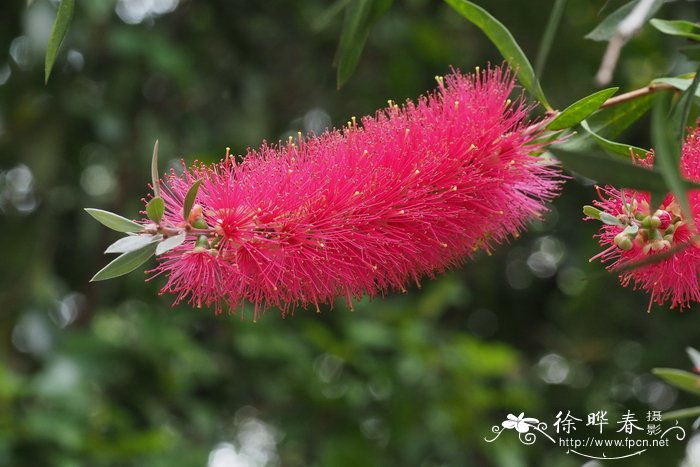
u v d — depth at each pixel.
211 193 2.07
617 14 2.25
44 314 5.14
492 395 5.61
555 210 6.61
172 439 4.90
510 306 7.07
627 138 6.28
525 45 6.35
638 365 6.16
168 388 5.22
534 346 7.05
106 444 4.54
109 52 5.38
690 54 2.10
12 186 5.79
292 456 5.91
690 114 2.74
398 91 6.28
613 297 6.27
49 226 5.49
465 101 2.23
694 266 2.16
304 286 2.14
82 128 5.56
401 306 5.95
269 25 6.02
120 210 5.75
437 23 6.34
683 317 6.26
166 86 5.91
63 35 2.18
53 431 4.33
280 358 5.53
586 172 1.60
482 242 2.25
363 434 5.59
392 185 2.10
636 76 6.11
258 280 2.09
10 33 5.25
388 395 5.68
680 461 5.86
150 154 5.54
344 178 2.08
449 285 5.87
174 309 5.61
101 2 4.81
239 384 5.65
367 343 5.55
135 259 1.94
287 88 6.41
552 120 2.21
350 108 6.51
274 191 2.07
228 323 5.60
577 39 6.18
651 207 2.00
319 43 6.26
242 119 5.82
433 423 5.51
